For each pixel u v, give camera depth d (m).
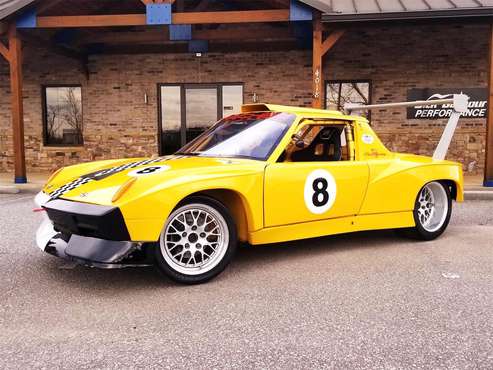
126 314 2.97
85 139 12.75
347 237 5.19
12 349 2.50
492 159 8.85
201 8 11.81
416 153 11.92
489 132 8.80
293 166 4.02
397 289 3.44
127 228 3.19
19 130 9.88
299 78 12.14
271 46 12.12
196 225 3.56
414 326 2.78
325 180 4.20
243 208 3.78
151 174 3.42
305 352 2.46
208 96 12.48
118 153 12.73
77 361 2.37
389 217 4.70
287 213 3.97
